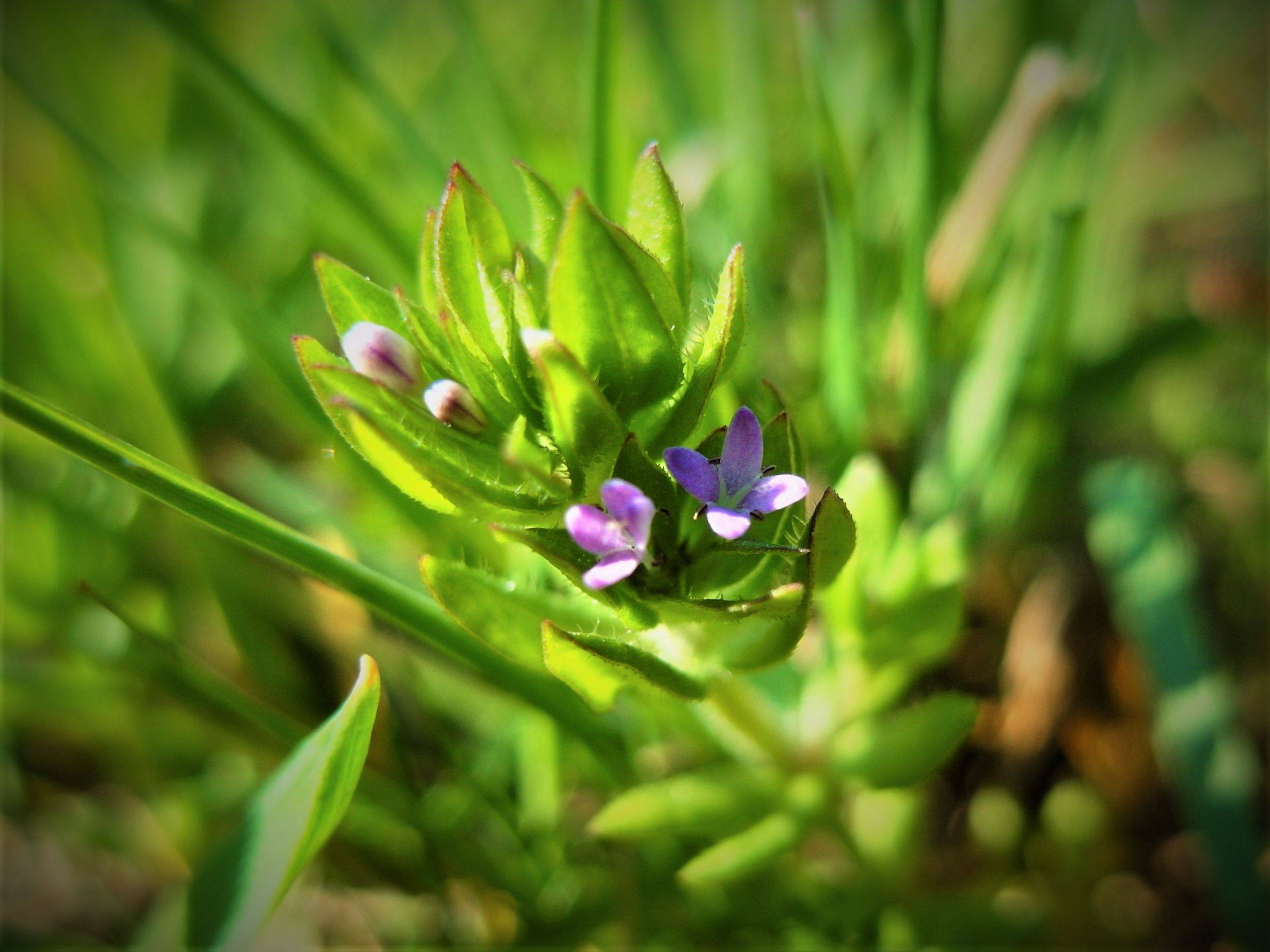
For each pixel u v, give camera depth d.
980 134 0.07
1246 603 0.06
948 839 0.06
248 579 0.06
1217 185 0.08
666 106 0.07
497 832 0.05
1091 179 0.06
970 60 0.08
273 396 0.06
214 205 0.07
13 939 0.06
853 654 0.05
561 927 0.05
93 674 0.06
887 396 0.06
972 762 0.06
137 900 0.06
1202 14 0.08
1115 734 0.06
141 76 0.08
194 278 0.06
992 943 0.05
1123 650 0.06
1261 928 0.05
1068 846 0.05
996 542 0.06
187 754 0.06
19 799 0.06
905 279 0.05
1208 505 0.06
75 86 0.08
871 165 0.06
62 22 0.08
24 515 0.06
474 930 0.05
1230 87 0.08
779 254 0.07
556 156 0.06
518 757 0.05
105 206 0.07
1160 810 0.06
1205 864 0.05
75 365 0.06
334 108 0.07
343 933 0.05
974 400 0.05
